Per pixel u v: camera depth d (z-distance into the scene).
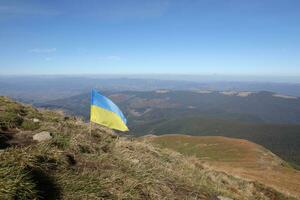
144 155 11.04
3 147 7.56
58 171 6.96
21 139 8.55
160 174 9.66
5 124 9.38
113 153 9.62
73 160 8.03
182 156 15.30
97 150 9.41
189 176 11.64
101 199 6.52
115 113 10.52
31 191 5.29
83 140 9.52
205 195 10.03
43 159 7.00
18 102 14.01
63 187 6.35
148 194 7.90
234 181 17.97
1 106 11.95
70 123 11.81
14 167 5.62
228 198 10.66
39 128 9.76
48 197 5.86
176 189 9.39
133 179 8.02
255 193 18.03
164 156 13.17
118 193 7.11
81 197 6.30
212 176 14.68
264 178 41.34
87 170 7.61
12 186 5.05
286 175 50.19
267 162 72.56
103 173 7.68
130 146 11.80
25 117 11.09
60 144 8.50
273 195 20.81
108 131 13.17
